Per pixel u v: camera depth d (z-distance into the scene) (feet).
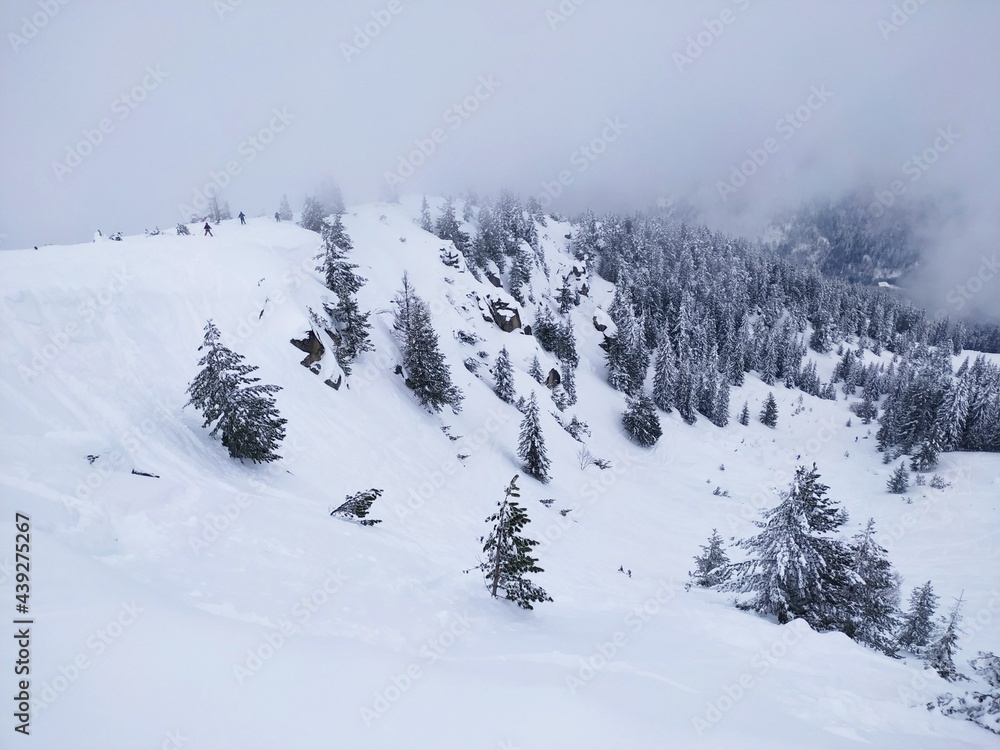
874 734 23.18
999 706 26.61
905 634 65.98
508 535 39.93
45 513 29.66
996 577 117.91
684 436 244.63
